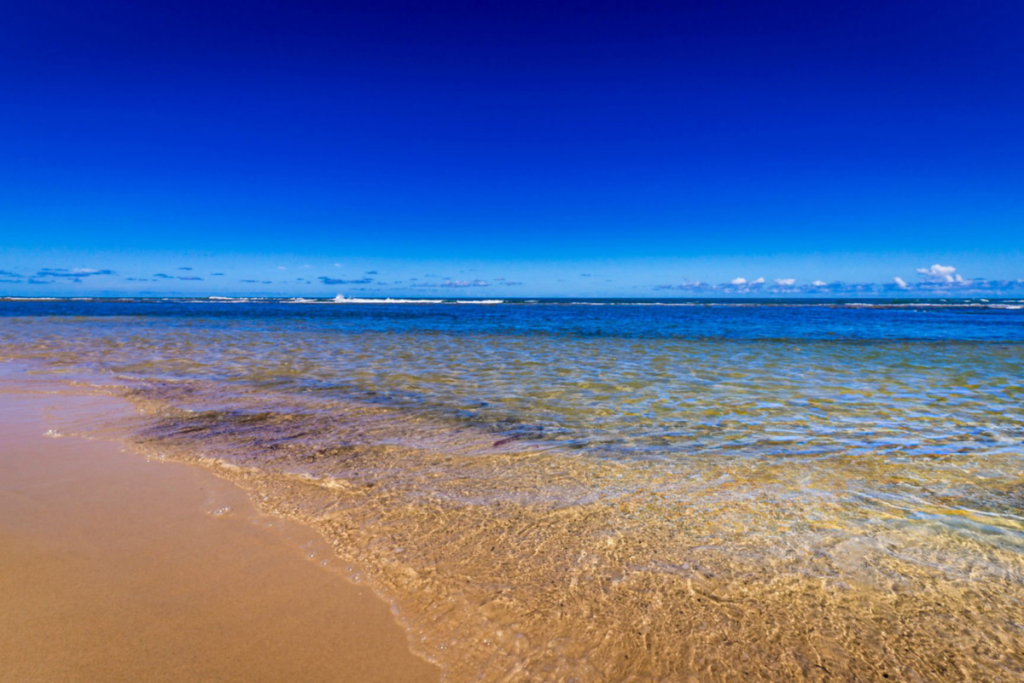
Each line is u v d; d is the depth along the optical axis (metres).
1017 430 5.08
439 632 2.10
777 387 7.48
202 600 2.30
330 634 2.09
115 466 3.99
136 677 1.87
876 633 2.02
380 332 18.44
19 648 1.99
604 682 1.82
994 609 2.14
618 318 29.42
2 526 2.97
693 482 3.62
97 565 2.57
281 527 2.96
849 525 2.91
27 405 6.12
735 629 2.05
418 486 3.56
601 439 4.78
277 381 7.92
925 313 35.69
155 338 15.26
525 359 10.80
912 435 4.90
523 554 2.62
